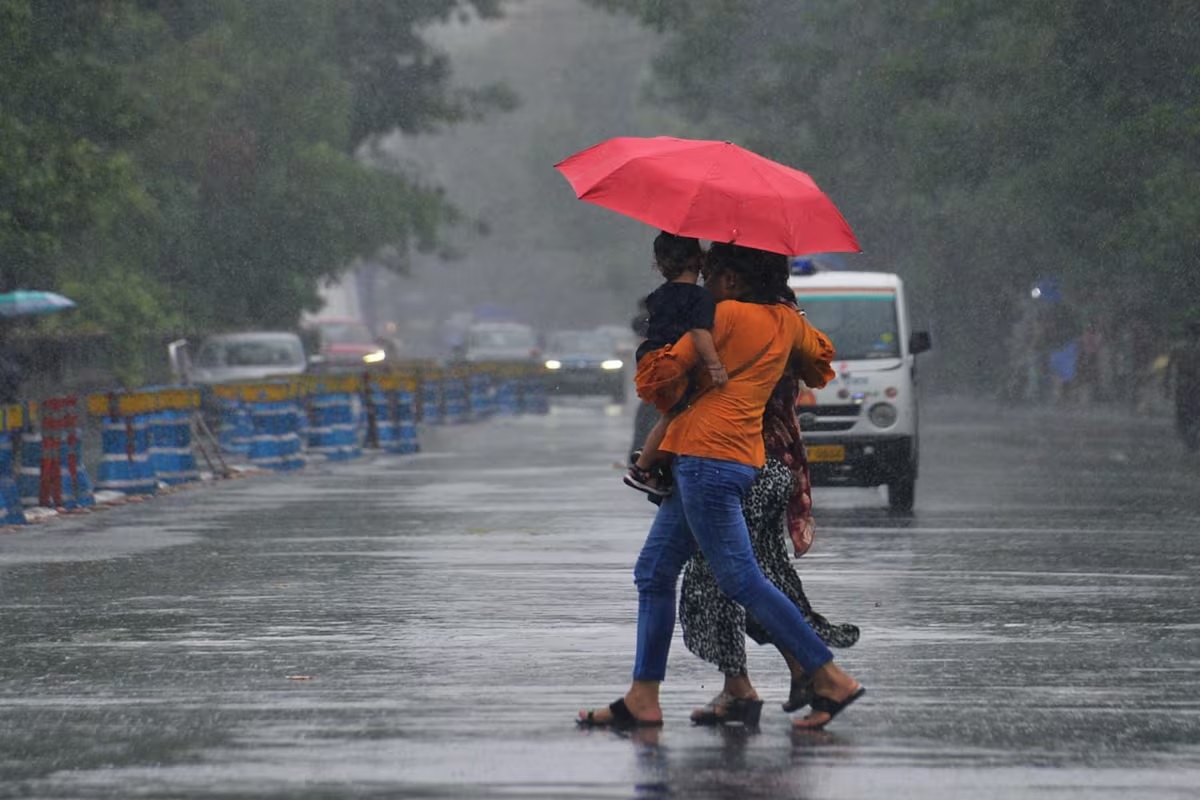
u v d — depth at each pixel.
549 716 22.14
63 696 23.55
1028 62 92.56
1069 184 89.44
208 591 34.06
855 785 18.62
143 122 75.00
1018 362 133.75
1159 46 87.88
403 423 83.88
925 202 118.94
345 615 30.75
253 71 109.31
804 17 131.00
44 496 51.28
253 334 100.75
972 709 22.59
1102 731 21.31
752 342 20.83
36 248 69.31
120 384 88.31
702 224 20.59
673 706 22.77
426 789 18.44
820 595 33.34
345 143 124.19
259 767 19.44
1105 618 30.48
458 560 38.94
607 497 56.28
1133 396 117.44
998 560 39.22
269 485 62.69
